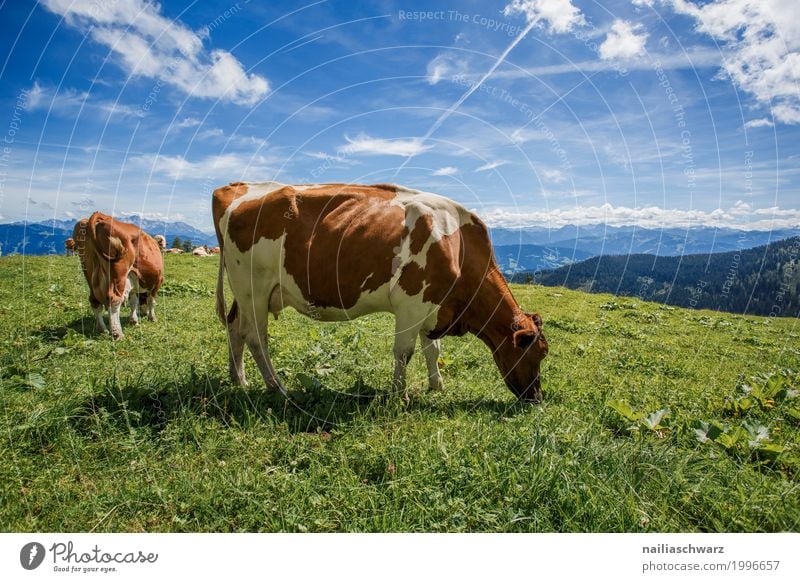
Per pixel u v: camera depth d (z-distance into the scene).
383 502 3.43
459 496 3.48
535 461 3.73
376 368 6.68
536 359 5.77
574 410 5.38
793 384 7.18
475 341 9.59
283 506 3.39
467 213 5.86
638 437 4.57
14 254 23.14
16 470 3.64
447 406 5.50
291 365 6.63
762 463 4.13
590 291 23.19
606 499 3.44
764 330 15.16
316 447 4.22
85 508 3.37
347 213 5.60
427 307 5.67
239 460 3.94
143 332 8.71
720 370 8.53
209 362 6.67
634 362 8.43
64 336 7.83
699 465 3.99
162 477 3.70
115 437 4.23
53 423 4.29
